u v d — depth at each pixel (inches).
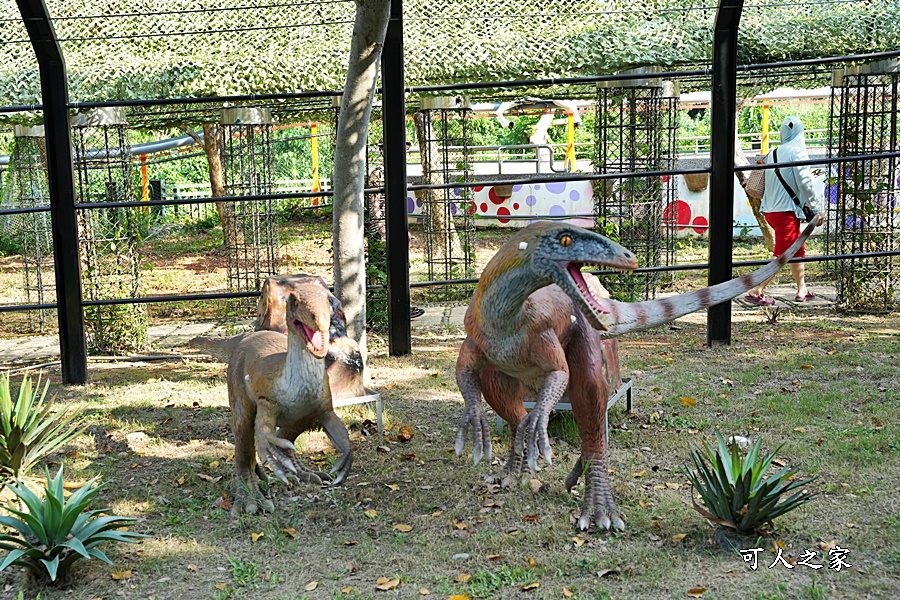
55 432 235.9
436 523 187.6
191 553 175.9
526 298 171.5
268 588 161.6
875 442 223.3
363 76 279.1
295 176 1008.2
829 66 404.8
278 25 354.6
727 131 323.0
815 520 181.3
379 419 248.1
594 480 186.1
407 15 357.1
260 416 186.4
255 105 375.2
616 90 388.8
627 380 261.0
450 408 269.7
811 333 352.2
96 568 169.6
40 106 300.2
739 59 357.4
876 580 155.9
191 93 343.6
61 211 303.1
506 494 200.7
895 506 186.2
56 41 295.6
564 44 348.5
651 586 156.7
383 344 359.6
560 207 718.5
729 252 329.7
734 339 345.1
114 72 342.0
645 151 396.8
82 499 169.0
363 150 291.7
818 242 607.5
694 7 338.3
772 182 404.2
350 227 291.6
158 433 252.8
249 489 197.8
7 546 165.0
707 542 172.6
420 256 617.3
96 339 359.6
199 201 306.7
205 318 434.3
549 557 168.9
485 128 1173.1
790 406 256.1
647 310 195.3
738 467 176.2
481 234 721.0
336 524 188.5
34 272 576.1
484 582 159.6
